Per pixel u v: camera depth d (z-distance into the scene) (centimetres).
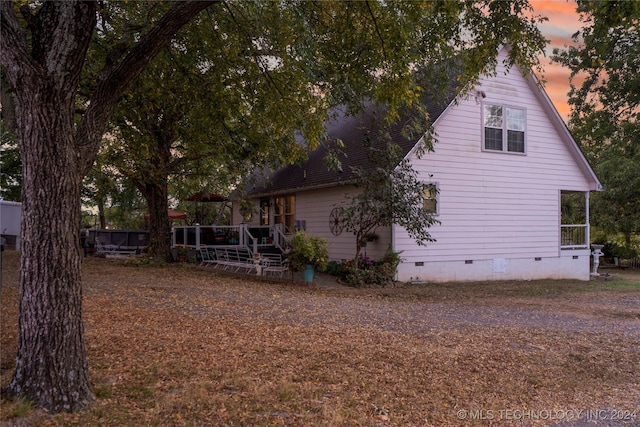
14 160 2275
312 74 910
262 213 2183
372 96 1085
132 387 460
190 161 1573
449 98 1459
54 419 374
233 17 837
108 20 944
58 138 396
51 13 395
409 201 1249
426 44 917
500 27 801
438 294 1257
